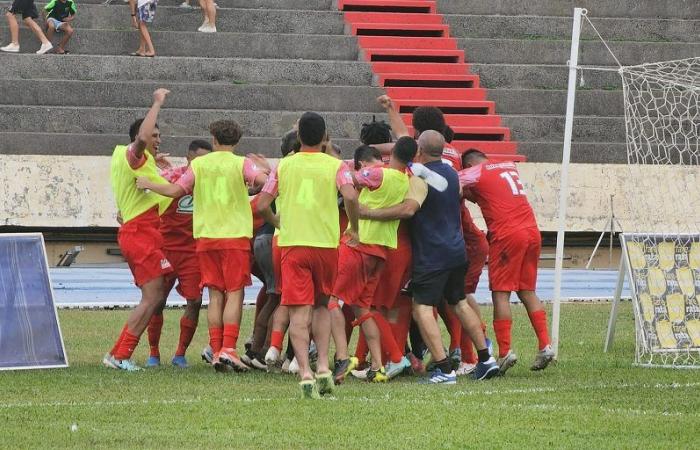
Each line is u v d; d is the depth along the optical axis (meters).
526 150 75.19
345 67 78.06
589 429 24.06
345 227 31.95
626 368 33.25
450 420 24.92
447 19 83.12
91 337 39.06
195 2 82.88
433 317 30.84
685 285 35.38
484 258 33.69
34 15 76.31
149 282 32.47
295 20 81.44
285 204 28.25
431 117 32.91
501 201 32.44
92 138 71.69
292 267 28.00
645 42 82.94
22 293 32.19
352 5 83.31
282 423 24.44
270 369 32.12
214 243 31.78
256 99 75.50
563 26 84.19
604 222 72.94
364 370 32.44
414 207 30.31
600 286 60.16
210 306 32.28
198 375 31.33
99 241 70.25
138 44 78.12
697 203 67.44
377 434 23.41
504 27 83.50
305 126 28.45
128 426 24.03
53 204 68.94
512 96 78.38
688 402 27.44
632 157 75.38
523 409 26.33
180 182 31.78
